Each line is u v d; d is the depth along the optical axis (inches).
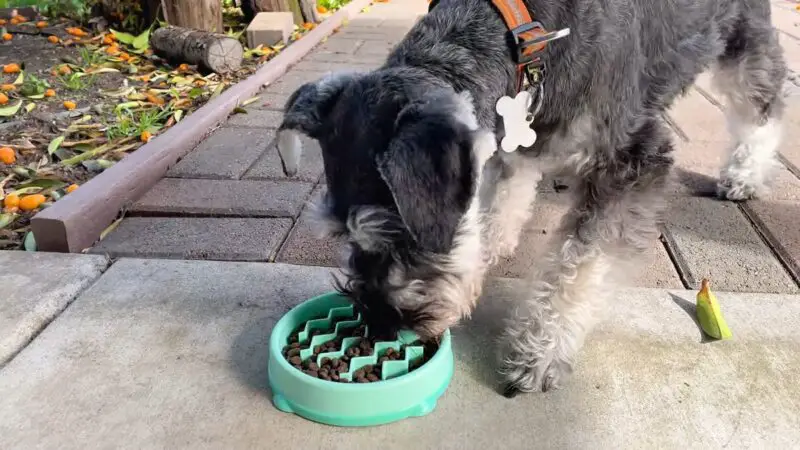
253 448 17.7
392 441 17.9
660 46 22.9
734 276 25.0
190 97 43.2
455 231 17.0
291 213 29.7
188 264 25.8
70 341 21.6
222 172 33.7
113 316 22.8
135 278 25.0
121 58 49.8
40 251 26.7
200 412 18.8
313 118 19.0
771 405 18.9
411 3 80.2
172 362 20.7
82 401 19.2
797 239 27.4
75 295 24.0
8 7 58.3
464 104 17.6
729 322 22.3
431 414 18.9
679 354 21.0
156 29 52.0
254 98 44.3
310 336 20.6
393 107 17.9
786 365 20.4
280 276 25.1
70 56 49.8
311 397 18.2
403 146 16.1
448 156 16.1
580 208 21.0
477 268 19.9
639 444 17.8
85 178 33.1
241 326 22.4
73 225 26.5
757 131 30.3
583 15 20.1
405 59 19.4
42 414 18.7
